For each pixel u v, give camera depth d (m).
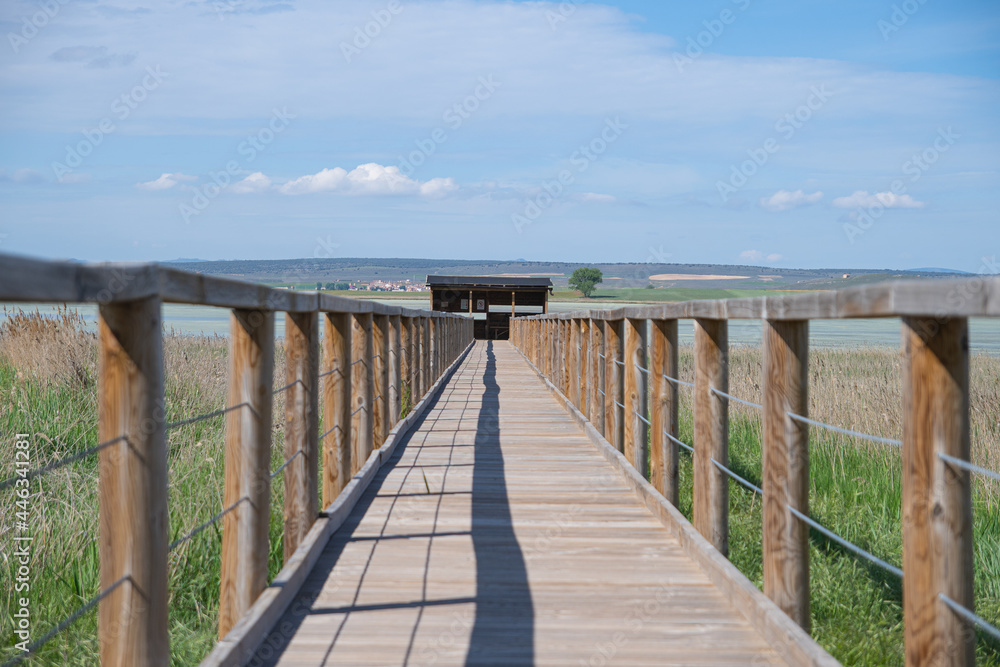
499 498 4.79
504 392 11.45
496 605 3.02
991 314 1.45
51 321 10.04
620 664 2.49
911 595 1.83
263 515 2.85
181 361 9.34
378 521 4.23
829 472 6.46
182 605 3.95
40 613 3.79
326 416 4.40
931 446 1.79
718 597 3.11
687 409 9.36
